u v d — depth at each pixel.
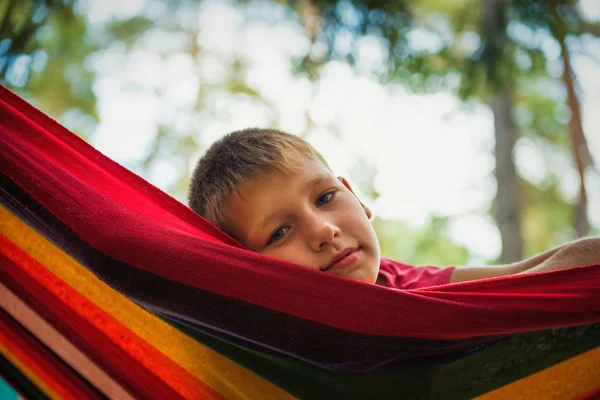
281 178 1.54
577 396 1.31
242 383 1.38
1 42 4.73
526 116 11.97
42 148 1.48
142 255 1.25
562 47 5.86
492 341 1.34
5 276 1.47
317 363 1.27
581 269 1.26
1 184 1.39
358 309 1.21
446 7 7.63
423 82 6.04
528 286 1.26
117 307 1.42
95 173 1.49
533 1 5.64
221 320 1.23
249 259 1.26
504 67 5.93
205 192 1.70
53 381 1.41
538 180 12.39
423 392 1.36
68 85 10.04
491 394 1.34
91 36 10.07
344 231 1.49
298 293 1.23
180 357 1.39
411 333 1.21
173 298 1.24
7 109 1.48
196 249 1.26
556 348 1.32
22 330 1.44
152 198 1.51
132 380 1.40
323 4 5.48
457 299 1.23
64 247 1.34
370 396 1.37
